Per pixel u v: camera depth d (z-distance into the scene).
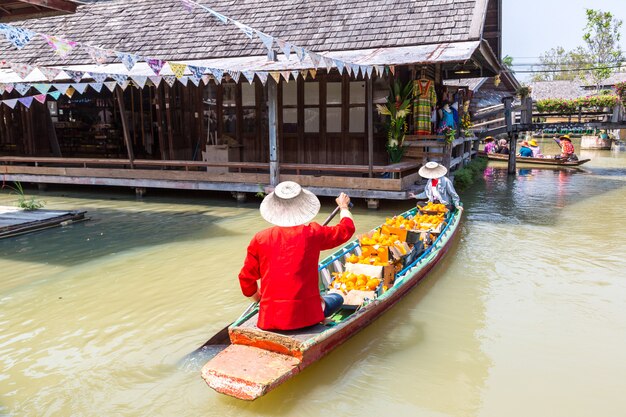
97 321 5.62
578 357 4.89
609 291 6.56
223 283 6.79
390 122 12.95
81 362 4.73
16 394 4.21
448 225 8.34
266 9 15.73
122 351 4.94
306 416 3.96
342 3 14.90
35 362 4.73
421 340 5.23
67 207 12.27
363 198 12.69
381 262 6.07
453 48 11.73
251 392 3.78
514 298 6.33
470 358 4.87
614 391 4.32
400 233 6.86
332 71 13.74
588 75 53.50
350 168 11.60
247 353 4.27
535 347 5.09
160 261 7.77
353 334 5.03
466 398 4.22
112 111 17.45
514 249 8.44
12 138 17.80
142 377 4.48
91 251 8.34
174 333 5.32
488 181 17.25
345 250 6.70
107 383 4.38
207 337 5.22
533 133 45.62
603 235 9.37
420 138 12.76
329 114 13.99
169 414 3.97
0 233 9.14
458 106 15.61
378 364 4.76
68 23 18.06
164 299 6.25
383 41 13.20
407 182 11.83
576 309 6.00
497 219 10.84
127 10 17.81
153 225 10.21
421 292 6.51
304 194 4.40
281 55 13.64
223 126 15.18
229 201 12.84
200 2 16.98
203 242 8.84
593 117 30.83
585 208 12.09
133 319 5.67
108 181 13.77
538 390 4.34
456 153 17.30
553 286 6.74
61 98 17.89
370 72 10.05
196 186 12.97
